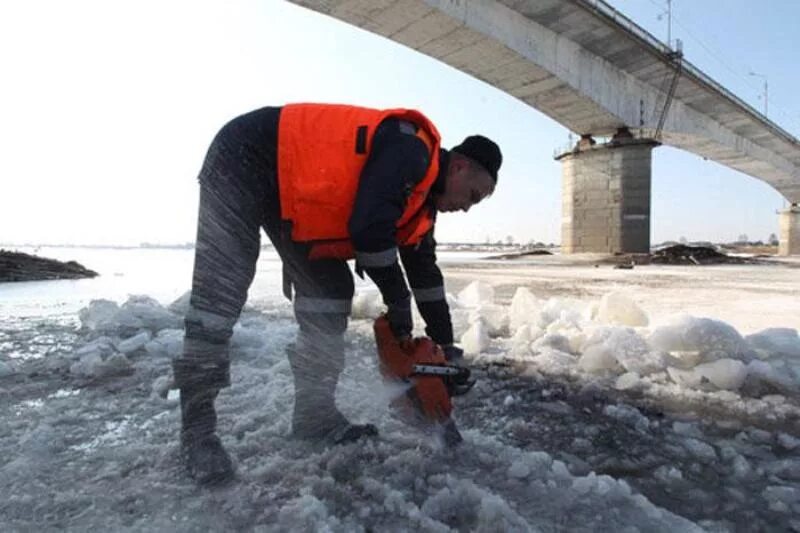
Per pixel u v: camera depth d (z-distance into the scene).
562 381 2.52
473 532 1.19
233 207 1.58
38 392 2.24
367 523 1.22
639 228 24.55
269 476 1.44
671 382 2.49
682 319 2.65
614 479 1.48
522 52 19.09
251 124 1.60
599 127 25.81
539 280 10.56
